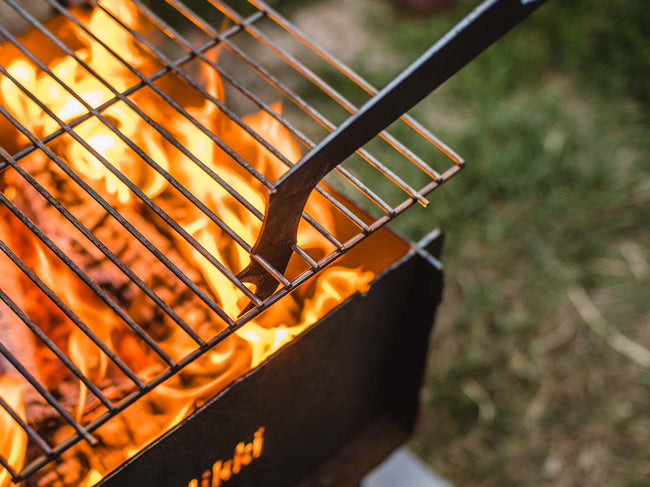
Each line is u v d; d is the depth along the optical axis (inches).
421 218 52.9
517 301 50.3
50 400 23.1
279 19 28.9
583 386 46.9
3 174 30.1
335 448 31.9
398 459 41.8
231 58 60.1
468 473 43.8
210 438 26.0
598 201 55.0
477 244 52.6
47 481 25.7
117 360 23.4
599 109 61.2
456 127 59.0
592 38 65.7
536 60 63.6
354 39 64.9
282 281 24.0
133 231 25.0
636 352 48.3
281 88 28.2
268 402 27.0
